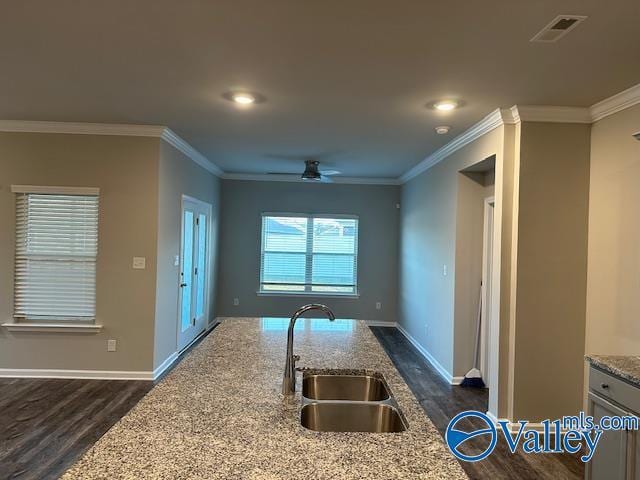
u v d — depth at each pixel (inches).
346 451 48.8
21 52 95.5
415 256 240.8
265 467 44.8
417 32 82.2
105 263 163.3
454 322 174.1
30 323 163.5
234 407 61.0
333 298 287.6
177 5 74.2
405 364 203.0
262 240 285.9
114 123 155.9
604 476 87.9
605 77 102.2
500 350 128.7
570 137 126.0
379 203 288.4
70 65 102.3
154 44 90.2
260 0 72.0
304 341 103.0
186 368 79.6
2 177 162.1
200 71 104.3
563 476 104.8
